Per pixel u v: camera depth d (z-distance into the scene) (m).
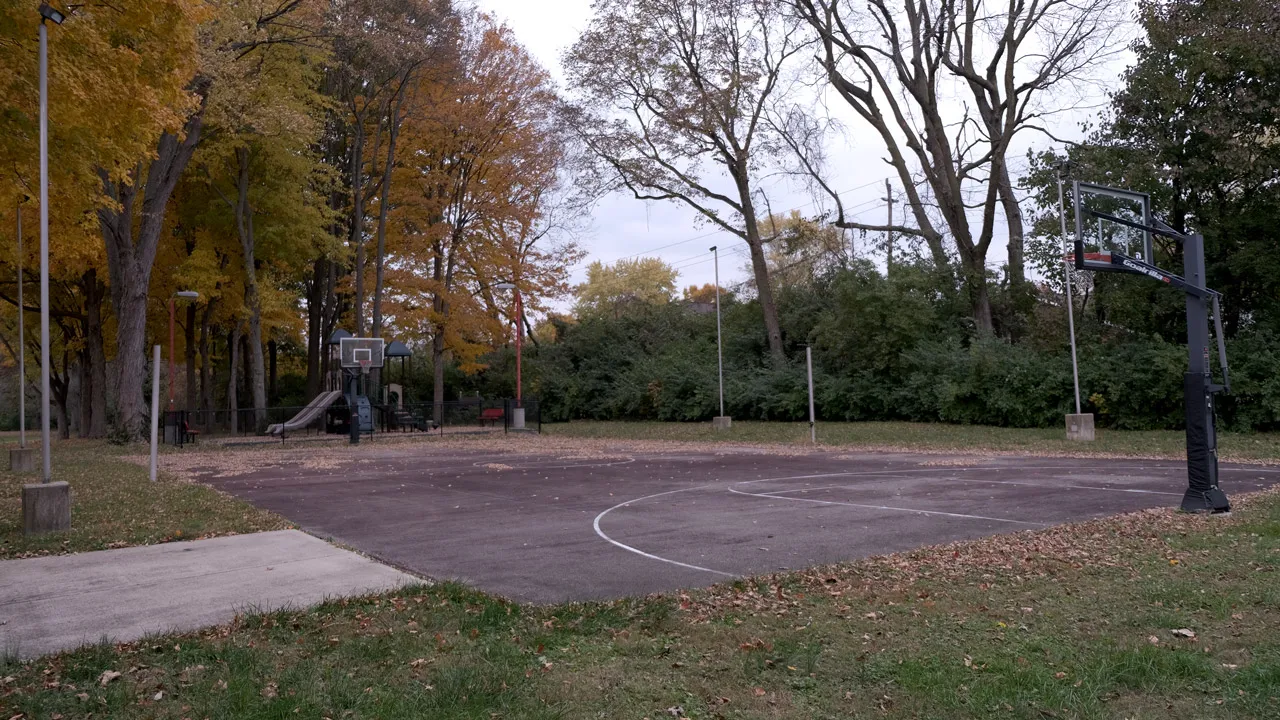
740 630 6.13
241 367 53.69
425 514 12.82
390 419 40.31
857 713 4.63
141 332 30.17
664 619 6.45
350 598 7.12
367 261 43.53
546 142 40.53
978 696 4.78
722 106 36.44
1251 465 18.89
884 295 34.38
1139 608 6.52
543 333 60.41
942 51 32.50
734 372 42.19
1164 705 4.64
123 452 27.98
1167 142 27.55
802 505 13.20
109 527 11.24
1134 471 17.91
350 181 43.72
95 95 12.59
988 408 31.14
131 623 6.47
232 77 27.48
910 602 6.89
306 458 25.61
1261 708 4.54
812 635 6.00
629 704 4.77
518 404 40.47
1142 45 28.30
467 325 42.16
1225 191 28.23
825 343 37.53
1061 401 29.36
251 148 35.06
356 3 33.16
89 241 18.08
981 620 6.31
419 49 35.31
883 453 24.84
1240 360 25.64
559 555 9.30
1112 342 29.88
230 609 6.85
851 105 35.59
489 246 42.88
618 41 36.44
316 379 45.41
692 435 35.28
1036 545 9.20
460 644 5.88
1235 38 24.30
